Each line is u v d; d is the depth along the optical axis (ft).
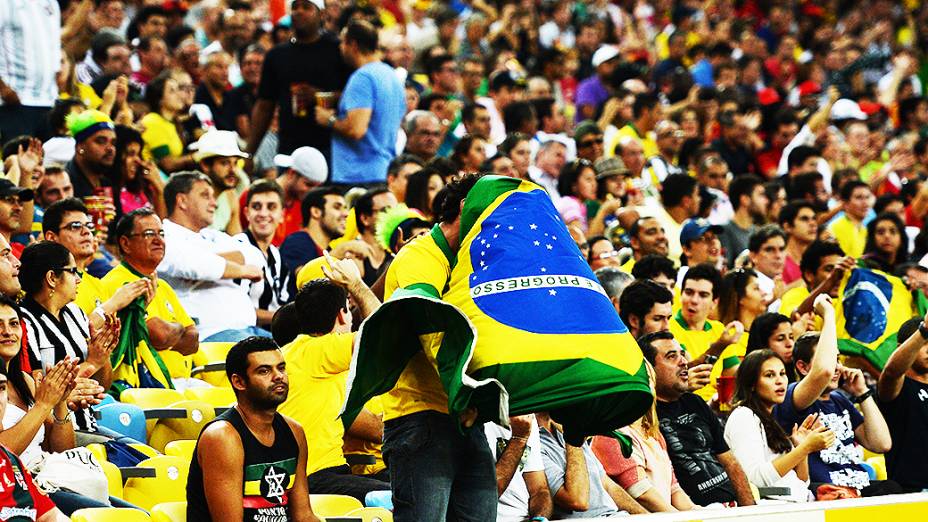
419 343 59.16
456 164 119.85
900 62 198.49
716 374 96.32
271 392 63.52
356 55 120.57
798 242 123.03
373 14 159.84
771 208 131.54
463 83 159.33
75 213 83.51
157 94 120.26
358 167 119.34
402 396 60.39
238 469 62.75
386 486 74.33
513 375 56.39
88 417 73.97
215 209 103.91
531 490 72.33
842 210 139.33
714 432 81.82
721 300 104.17
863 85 202.69
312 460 75.20
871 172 169.07
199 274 93.20
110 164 101.60
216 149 108.06
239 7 156.66
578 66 188.44
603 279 94.63
